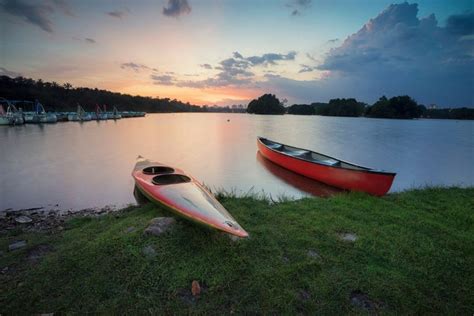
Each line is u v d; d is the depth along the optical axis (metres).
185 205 4.98
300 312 2.95
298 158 11.04
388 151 18.36
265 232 4.60
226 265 3.58
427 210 6.07
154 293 3.11
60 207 7.37
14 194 8.45
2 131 30.16
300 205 6.29
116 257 3.60
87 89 107.31
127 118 77.12
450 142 24.02
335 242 4.33
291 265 3.65
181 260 3.64
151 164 8.97
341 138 26.47
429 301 3.12
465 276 3.57
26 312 2.86
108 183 9.73
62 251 3.91
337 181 9.27
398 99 79.56
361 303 3.09
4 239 4.67
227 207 6.00
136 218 5.31
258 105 131.38
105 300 3.01
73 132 29.94
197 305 2.98
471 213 5.77
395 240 4.41
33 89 81.62
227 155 15.75
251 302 3.04
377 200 6.82
